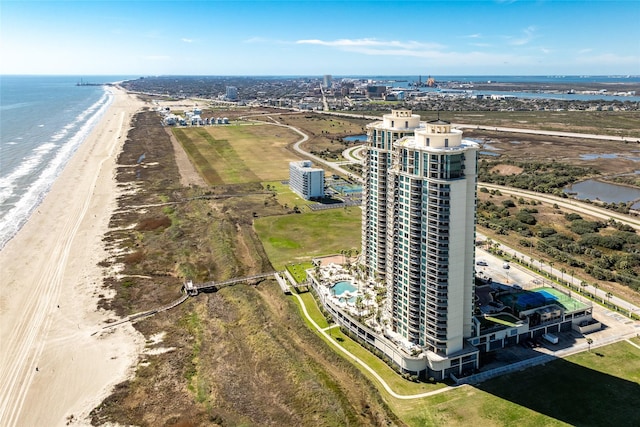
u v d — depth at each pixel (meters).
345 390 124.12
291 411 116.56
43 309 168.12
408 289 134.62
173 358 140.88
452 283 126.56
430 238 126.00
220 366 135.50
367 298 161.62
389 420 113.06
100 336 152.38
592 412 115.44
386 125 163.12
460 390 124.94
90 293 179.50
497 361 136.75
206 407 120.19
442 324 128.88
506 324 142.62
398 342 136.62
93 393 126.81
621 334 148.62
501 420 113.50
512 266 192.88
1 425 116.19
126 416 118.44
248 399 121.75
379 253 170.62
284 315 162.25
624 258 196.88
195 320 161.00
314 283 177.25
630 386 124.38
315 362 135.75
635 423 111.62
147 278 192.25
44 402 123.81
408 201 130.50
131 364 138.62
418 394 123.81
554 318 148.75
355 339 149.25
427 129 128.00
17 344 148.25
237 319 160.50
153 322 160.62
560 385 125.44
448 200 121.38
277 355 137.88
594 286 178.25
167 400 123.50
